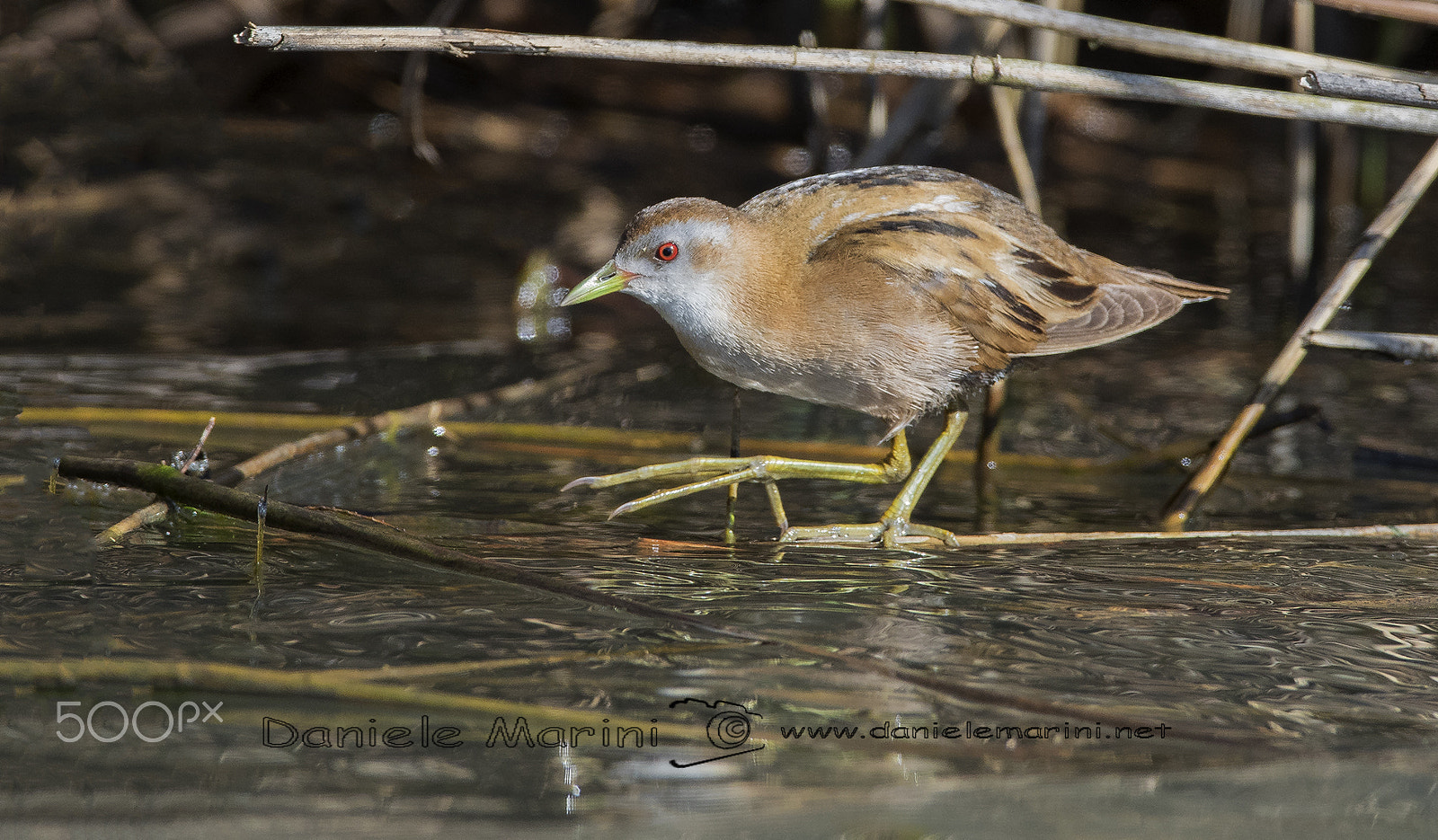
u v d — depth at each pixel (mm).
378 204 15117
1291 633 5848
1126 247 14625
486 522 7266
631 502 6906
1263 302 13164
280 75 16594
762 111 17969
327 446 8258
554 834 4113
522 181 16031
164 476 6914
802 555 6914
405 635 5559
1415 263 14547
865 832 4156
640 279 7359
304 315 12164
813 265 7332
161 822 4133
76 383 9789
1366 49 15875
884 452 8906
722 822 4199
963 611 6059
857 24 14758
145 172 15000
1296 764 4625
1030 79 6703
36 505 7172
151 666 4965
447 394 10094
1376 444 8961
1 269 12875
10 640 5340
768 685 5215
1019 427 9961
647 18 17359
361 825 4141
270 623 5641
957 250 7367
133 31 15523
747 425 9695
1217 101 6789
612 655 5430
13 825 4086
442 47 6238
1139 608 6137
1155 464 8805
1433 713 5047
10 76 14711
